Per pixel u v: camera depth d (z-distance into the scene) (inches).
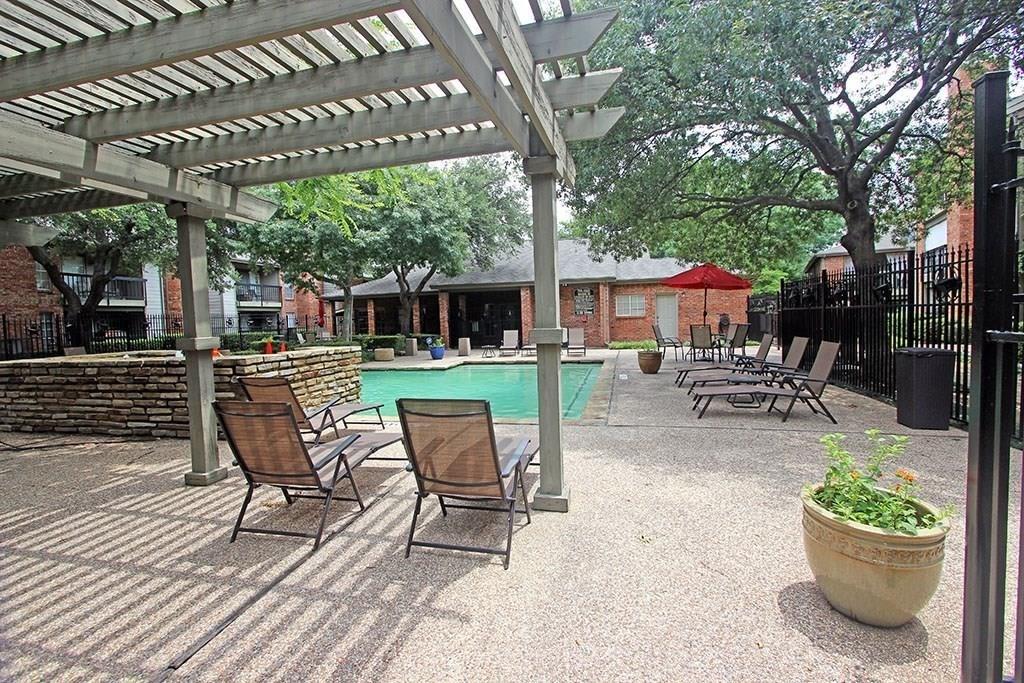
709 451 181.9
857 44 257.3
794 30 240.1
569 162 145.1
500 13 82.6
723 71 267.7
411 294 728.3
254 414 115.5
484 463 109.2
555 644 81.0
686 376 356.8
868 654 76.4
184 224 161.6
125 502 148.5
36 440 228.5
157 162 152.3
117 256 557.9
